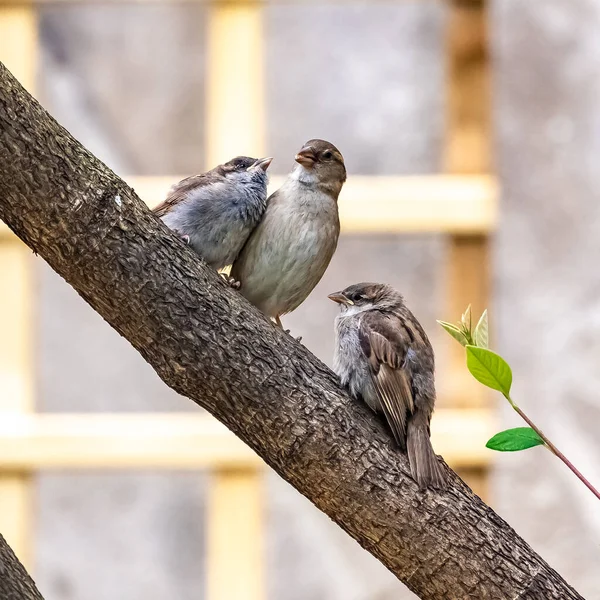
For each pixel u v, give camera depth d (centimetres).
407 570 613
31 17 1155
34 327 1452
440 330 1387
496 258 1139
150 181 1140
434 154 1465
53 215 584
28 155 577
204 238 748
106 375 1462
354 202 1123
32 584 548
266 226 769
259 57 1150
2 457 1110
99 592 1492
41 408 1451
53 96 1526
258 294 778
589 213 1138
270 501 1398
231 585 1120
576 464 1120
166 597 1497
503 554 606
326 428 614
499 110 1155
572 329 1132
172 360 606
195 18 1538
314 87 1474
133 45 1537
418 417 696
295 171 785
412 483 613
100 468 1125
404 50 1476
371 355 698
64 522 1498
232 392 609
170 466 1117
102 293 598
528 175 1143
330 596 1386
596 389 1126
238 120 1146
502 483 1113
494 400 1134
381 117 1467
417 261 1404
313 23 1481
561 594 605
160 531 1501
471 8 1175
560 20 1155
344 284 1409
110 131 1527
